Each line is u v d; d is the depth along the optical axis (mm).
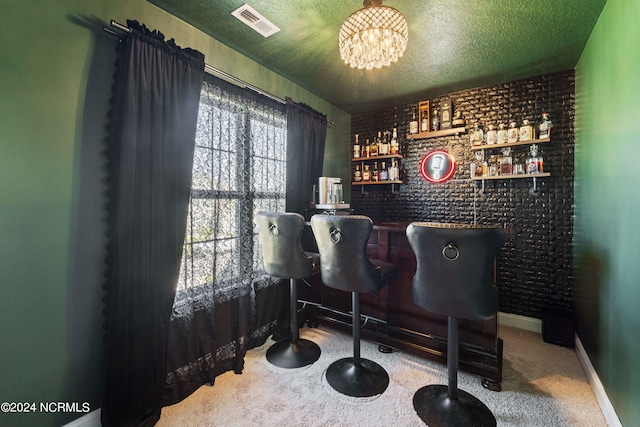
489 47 2082
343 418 1505
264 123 2332
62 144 1299
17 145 1178
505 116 2709
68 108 1313
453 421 1445
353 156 3529
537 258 2588
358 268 1623
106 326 1429
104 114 1433
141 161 1469
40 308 1244
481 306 1325
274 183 2434
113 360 1381
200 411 1573
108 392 1373
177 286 1720
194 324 1796
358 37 1531
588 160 2012
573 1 1587
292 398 1662
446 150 3029
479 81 2684
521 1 1582
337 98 3135
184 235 1680
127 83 1413
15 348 1182
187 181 1699
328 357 2086
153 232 1521
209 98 1892
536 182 2576
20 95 1181
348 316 2406
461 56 2215
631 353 1241
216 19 1767
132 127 1425
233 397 1680
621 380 1337
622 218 1373
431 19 1747
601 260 1677
